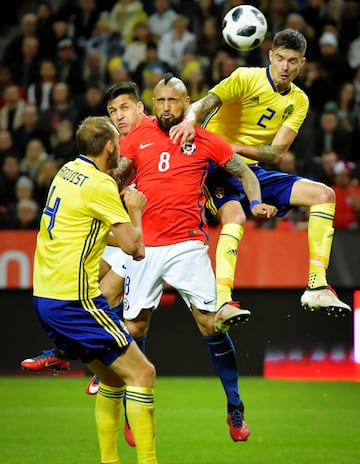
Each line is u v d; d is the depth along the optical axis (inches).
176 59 1539.1
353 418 971.3
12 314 1326.3
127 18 1616.6
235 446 820.6
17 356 1330.0
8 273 1285.7
